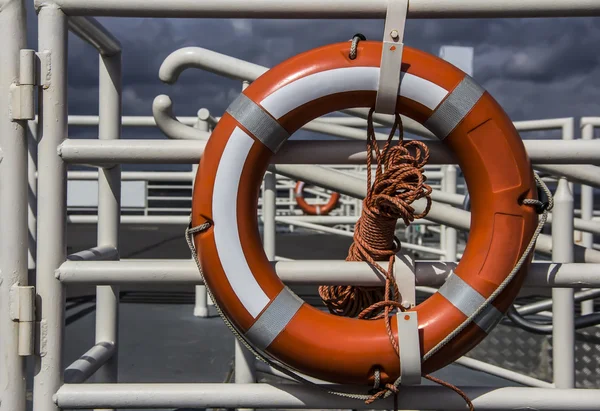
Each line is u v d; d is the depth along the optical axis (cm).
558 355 194
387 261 126
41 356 123
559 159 122
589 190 340
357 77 117
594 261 180
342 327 117
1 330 122
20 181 122
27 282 124
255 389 123
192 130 176
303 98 118
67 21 124
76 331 328
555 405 121
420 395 122
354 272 123
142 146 123
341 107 120
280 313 117
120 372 262
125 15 123
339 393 118
